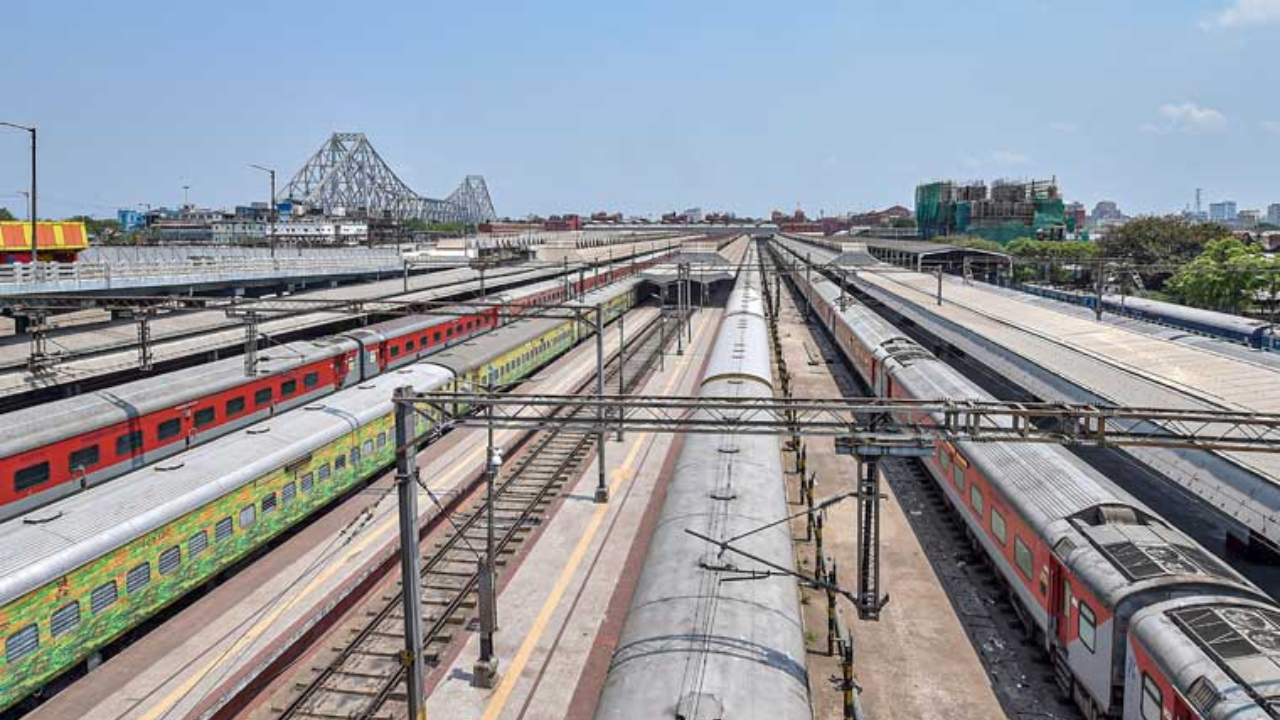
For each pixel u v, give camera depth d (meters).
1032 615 20.67
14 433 25.02
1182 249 106.06
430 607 23.58
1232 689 13.05
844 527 29.33
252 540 25.42
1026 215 146.38
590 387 54.19
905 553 27.00
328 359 41.44
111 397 29.12
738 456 25.33
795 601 17.45
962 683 19.53
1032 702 18.81
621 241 166.50
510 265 98.75
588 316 72.56
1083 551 18.14
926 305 59.38
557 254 118.00
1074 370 34.16
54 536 19.42
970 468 26.23
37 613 18.11
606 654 20.88
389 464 34.75
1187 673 13.89
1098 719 17.17
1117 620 16.19
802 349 70.94
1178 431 25.20
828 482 34.56
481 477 34.50
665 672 14.29
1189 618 15.02
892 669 20.12
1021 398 41.53
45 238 54.19
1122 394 29.73
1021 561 21.52
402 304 31.98
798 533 28.67
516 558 26.66
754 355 41.47
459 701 19.03
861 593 17.70
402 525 17.62
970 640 21.53
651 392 52.84
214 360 43.97
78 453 26.75
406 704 19.08
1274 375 29.34
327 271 67.75
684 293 106.50
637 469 35.97
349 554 26.38
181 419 31.27
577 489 33.44
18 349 35.97
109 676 19.66
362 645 21.62
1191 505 30.91
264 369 36.44
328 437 29.81
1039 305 55.97
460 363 43.00
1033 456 23.56
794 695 14.02
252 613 22.52
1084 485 20.78
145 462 29.56
